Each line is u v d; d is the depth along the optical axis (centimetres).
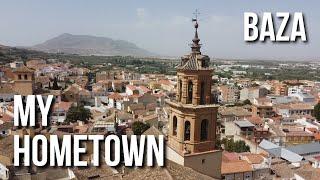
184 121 5241
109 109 18212
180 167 4528
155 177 3991
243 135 14500
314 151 12356
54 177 6519
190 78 5166
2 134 11381
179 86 5347
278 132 14725
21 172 6481
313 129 15675
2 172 7031
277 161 10962
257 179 9456
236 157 10350
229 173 9200
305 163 11206
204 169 5294
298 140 14500
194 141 5222
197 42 5278
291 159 11519
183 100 5262
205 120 5297
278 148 12219
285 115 19275
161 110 17700
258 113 19362
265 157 10731
